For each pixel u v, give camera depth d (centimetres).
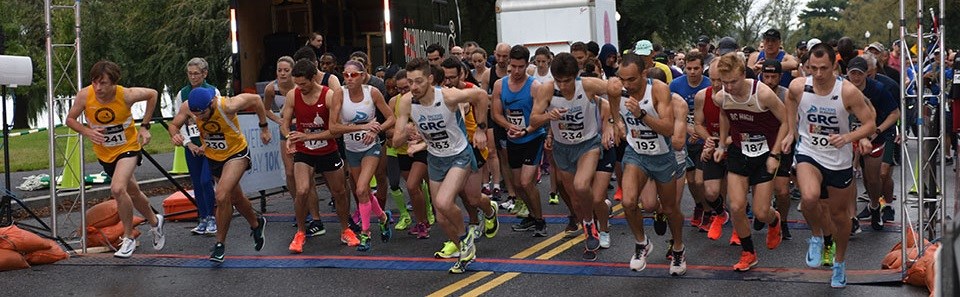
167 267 821
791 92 685
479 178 841
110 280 777
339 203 902
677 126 708
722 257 822
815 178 684
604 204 802
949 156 1506
